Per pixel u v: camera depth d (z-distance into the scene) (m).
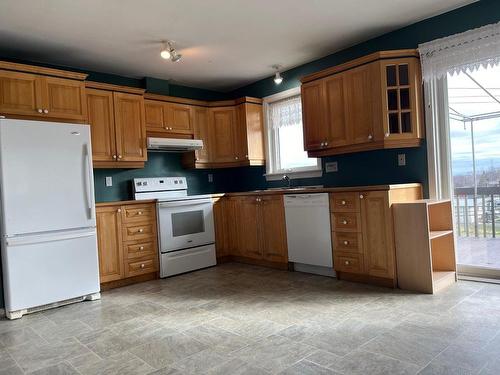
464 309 2.52
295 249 3.87
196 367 1.95
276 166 5.01
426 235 2.90
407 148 3.63
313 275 3.74
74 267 3.27
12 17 2.95
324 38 3.79
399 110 3.42
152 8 2.94
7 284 2.93
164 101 4.62
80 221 3.32
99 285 3.45
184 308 2.96
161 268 4.06
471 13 3.16
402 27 3.61
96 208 3.60
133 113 4.23
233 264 4.55
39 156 3.11
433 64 3.34
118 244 3.76
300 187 4.64
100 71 4.43
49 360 2.14
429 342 2.06
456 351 1.94
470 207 3.73
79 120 3.62
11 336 2.56
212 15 3.13
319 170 4.41
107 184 4.34
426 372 1.76
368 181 3.94
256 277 3.80
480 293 2.84
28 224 3.04
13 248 2.96
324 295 3.04
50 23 3.09
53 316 2.96
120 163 4.16
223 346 2.19
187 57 4.10
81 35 3.37
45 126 3.15
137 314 2.88
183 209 4.26
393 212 3.10
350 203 3.36
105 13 2.97
